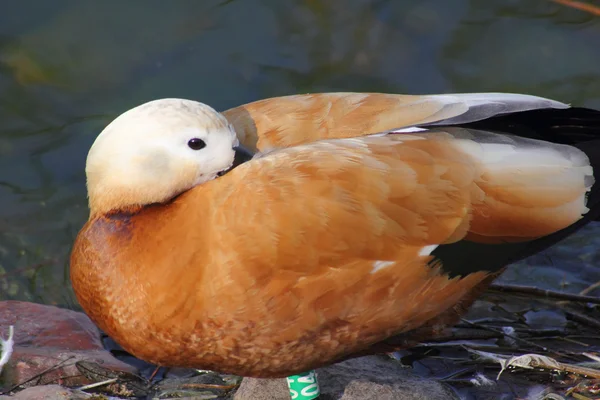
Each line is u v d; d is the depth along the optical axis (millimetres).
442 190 7723
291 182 7551
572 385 8945
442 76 13312
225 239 7418
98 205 8125
